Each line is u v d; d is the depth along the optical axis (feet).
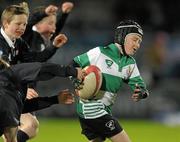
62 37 73.82
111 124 72.64
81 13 212.02
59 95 70.13
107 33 194.39
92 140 75.25
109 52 74.13
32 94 74.64
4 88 65.16
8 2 111.04
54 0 190.29
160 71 181.88
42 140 122.21
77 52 179.01
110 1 217.97
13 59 73.41
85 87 71.72
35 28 81.41
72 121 162.71
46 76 64.80
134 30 73.82
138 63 181.27
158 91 177.47
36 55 74.38
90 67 72.13
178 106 176.96
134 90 73.82
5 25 70.13
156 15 213.25
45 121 161.38
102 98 73.41
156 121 170.09
